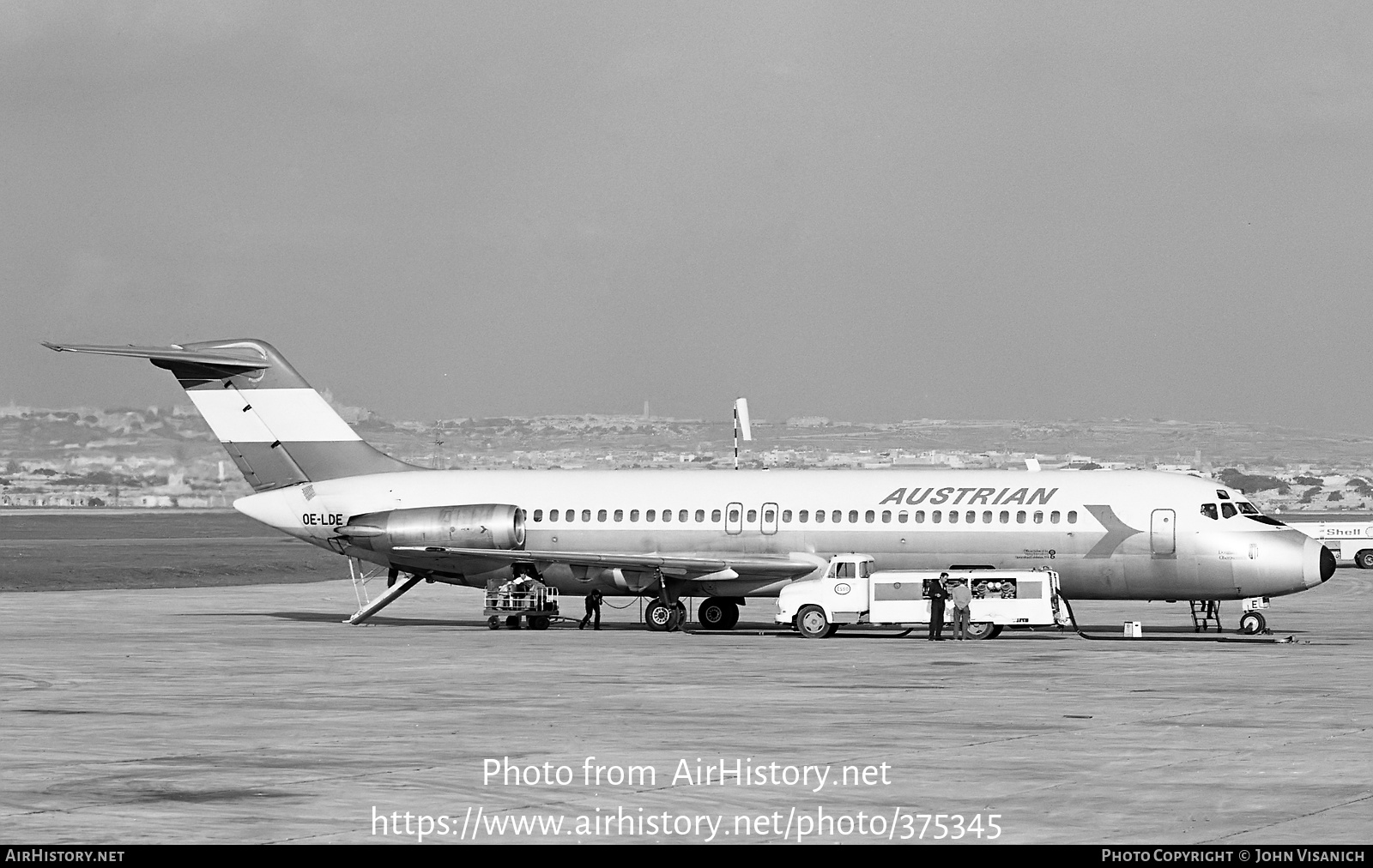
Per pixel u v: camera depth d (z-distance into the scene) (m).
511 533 111.81
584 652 91.25
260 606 146.12
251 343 119.12
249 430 119.19
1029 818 40.16
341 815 40.62
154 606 144.12
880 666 81.69
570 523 113.50
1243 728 56.56
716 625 115.75
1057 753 50.66
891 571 105.19
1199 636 103.62
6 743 53.28
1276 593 102.38
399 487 116.56
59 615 129.88
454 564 116.00
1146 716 60.09
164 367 118.81
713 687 71.06
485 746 52.19
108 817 40.22
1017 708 62.66
